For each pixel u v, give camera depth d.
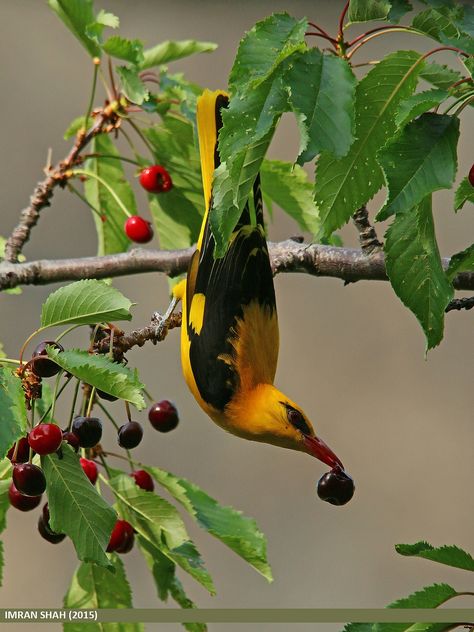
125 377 6.14
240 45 5.41
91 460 7.39
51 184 10.15
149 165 10.37
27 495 6.48
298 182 9.48
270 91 5.30
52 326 6.60
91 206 10.37
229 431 9.20
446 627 6.00
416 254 5.93
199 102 8.71
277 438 8.77
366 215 8.70
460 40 5.56
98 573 7.65
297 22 5.52
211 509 7.81
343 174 5.99
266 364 8.90
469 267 6.08
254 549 7.37
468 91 5.54
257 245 8.76
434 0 5.83
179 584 7.57
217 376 8.80
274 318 8.93
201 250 8.94
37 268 9.74
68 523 6.48
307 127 5.20
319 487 7.46
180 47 9.86
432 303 5.97
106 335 7.91
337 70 5.32
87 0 9.37
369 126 5.91
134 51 9.33
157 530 7.25
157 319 8.61
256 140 5.21
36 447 6.41
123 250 10.78
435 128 5.43
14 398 6.18
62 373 6.78
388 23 6.28
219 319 8.78
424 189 5.28
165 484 7.62
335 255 8.83
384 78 5.83
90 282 6.52
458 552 5.98
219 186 5.59
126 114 10.15
